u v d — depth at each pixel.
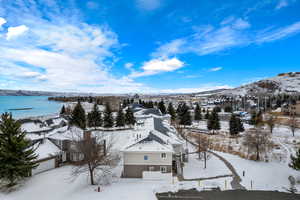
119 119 56.72
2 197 18.80
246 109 114.56
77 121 53.69
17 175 20.64
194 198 19.08
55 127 50.47
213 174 25.12
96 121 57.03
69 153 29.25
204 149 28.47
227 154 34.53
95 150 22.77
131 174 23.69
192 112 107.94
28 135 32.56
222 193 20.20
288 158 32.12
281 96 143.88
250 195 19.84
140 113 63.97
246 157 32.72
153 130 30.66
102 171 24.69
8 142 20.83
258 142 31.27
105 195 19.19
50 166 26.42
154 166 23.47
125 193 19.66
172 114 75.19
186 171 26.08
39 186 21.14
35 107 157.00
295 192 20.53
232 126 51.19
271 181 23.27
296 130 57.34
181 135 47.00
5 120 21.58
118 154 30.88
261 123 61.53
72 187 20.92
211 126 55.41
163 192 20.16
